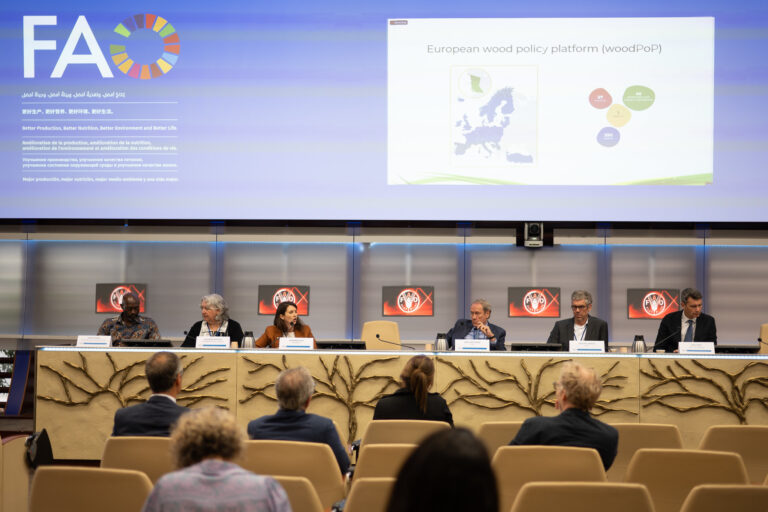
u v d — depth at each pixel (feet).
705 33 26.91
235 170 27.48
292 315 20.66
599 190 27.20
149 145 27.50
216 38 27.58
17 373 28.50
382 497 7.59
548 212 27.25
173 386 11.01
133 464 9.71
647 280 28.55
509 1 27.32
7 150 27.55
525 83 27.32
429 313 28.91
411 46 27.45
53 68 27.58
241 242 29.17
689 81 26.96
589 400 10.37
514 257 28.86
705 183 26.89
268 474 9.66
